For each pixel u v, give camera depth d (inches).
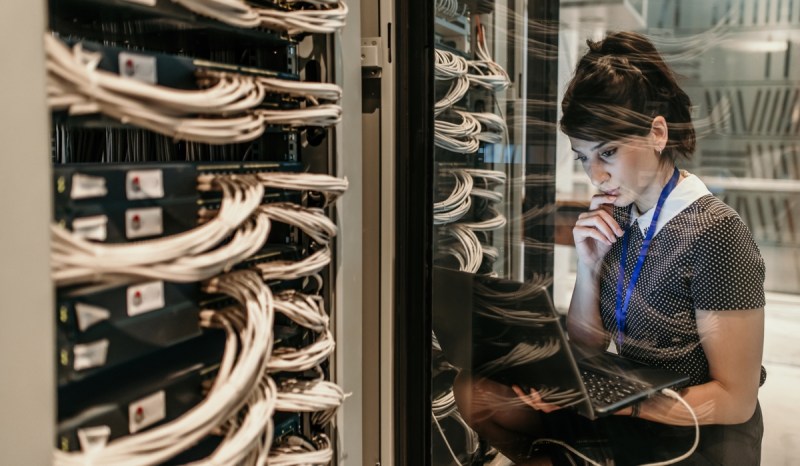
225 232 21.3
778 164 41.6
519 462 45.5
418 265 35.3
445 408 44.7
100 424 19.4
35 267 17.1
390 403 35.8
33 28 16.7
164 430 18.8
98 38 23.5
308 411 29.0
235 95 21.8
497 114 45.9
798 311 41.8
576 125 45.1
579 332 47.1
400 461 36.5
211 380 23.7
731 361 41.9
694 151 43.3
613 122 44.1
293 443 29.2
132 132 26.6
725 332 41.8
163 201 21.8
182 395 22.5
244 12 23.6
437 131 41.6
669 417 42.9
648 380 43.3
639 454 43.2
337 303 31.5
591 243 45.9
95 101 17.4
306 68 30.8
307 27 26.5
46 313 17.4
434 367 43.8
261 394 23.5
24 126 16.8
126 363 22.4
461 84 42.7
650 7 42.6
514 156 46.1
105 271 17.9
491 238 46.7
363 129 34.7
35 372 17.3
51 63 16.9
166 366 23.0
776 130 41.4
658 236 43.5
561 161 45.9
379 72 33.8
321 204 30.6
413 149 34.6
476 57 44.9
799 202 41.4
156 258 19.0
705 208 42.2
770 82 41.1
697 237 42.2
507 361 44.1
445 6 41.5
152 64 20.8
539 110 45.6
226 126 21.9
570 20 44.3
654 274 43.8
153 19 22.5
